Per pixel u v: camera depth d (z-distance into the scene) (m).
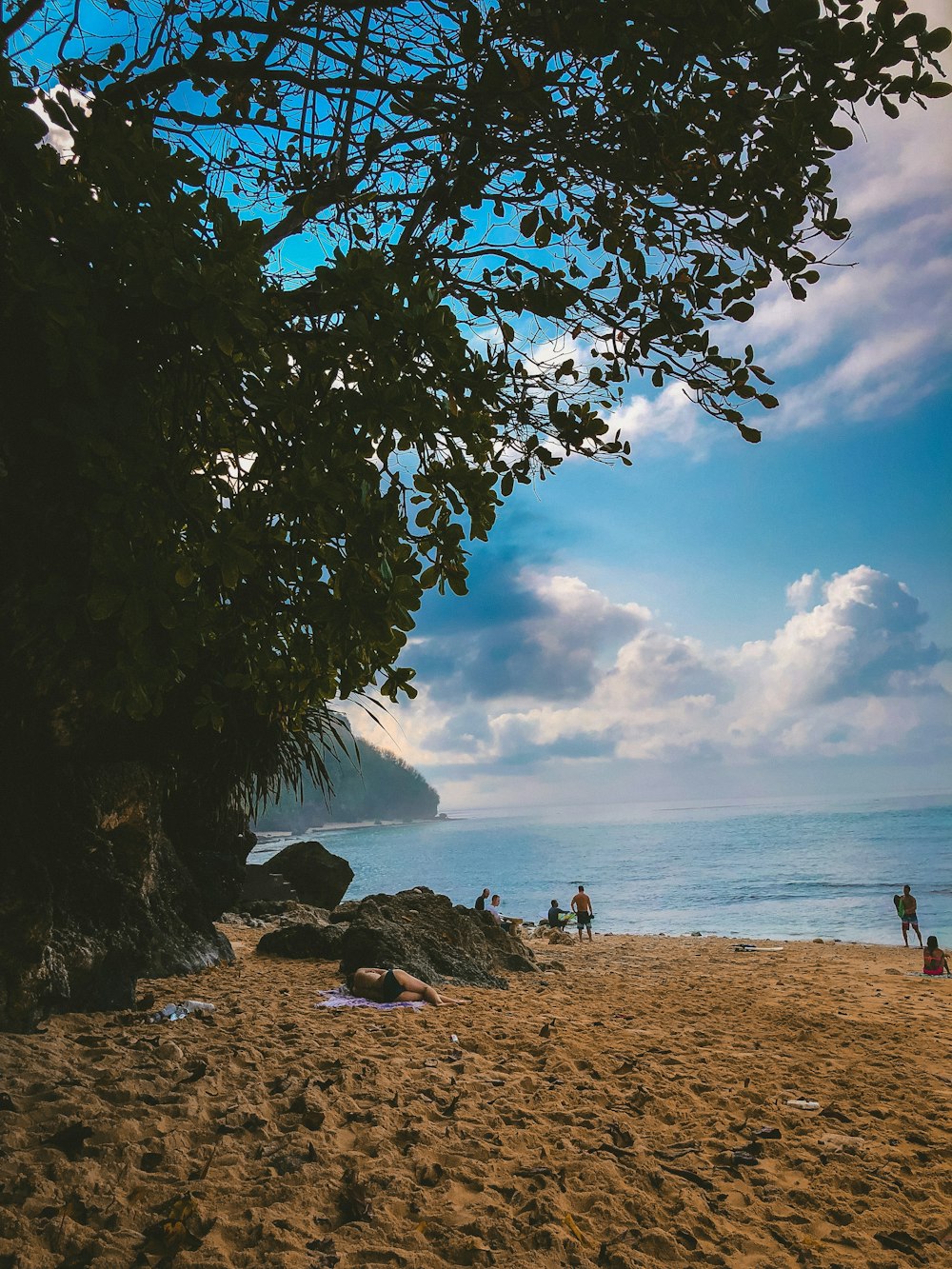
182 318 3.07
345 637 3.12
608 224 3.72
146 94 3.72
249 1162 3.72
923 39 2.69
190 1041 5.59
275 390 3.12
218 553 2.89
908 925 25.30
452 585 3.63
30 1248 2.84
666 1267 3.24
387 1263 3.01
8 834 5.48
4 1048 4.76
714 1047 7.41
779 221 3.26
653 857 111.75
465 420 3.46
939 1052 7.85
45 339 2.73
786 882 67.62
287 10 3.59
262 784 7.85
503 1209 3.53
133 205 2.94
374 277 2.97
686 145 3.09
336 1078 4.91
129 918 8.23
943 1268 3.38
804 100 2.86
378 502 3.12
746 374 3.79
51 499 3.77
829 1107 5.46
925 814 199.12
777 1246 3.52
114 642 4.41
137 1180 3.44
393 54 3.54
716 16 2.76
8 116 2.86
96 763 6.69
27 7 3.47
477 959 11.79
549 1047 6.52
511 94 3.25
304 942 11.45
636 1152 4.33
